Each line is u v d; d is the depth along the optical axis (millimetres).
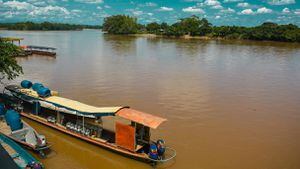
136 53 75812
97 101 32156
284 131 25328
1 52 27516
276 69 54781
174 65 57094
